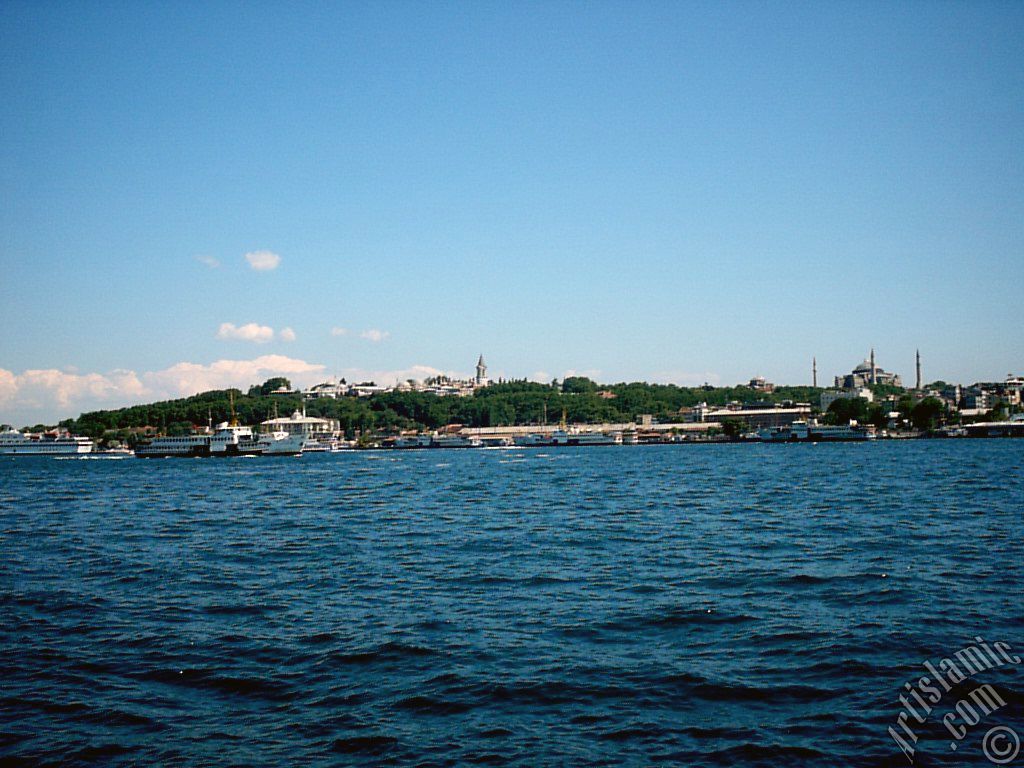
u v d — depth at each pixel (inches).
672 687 1489.9
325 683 1542.8
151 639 1839.3
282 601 2201.0
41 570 2731.3
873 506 4178.2
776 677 1529.3
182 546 3267.7
